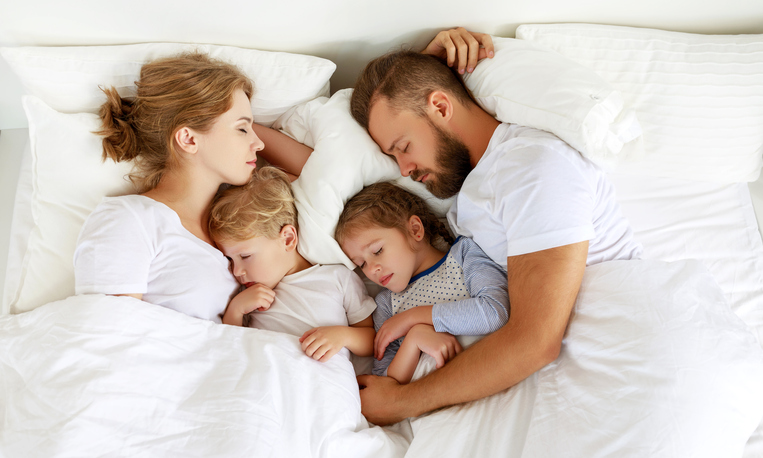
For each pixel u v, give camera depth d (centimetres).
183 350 93
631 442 80
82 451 78
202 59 115
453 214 121
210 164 110
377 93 112
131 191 115
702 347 85
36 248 113
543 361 91
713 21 128
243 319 117
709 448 80
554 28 124
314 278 118
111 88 113
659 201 131
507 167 98
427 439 93
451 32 120
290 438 86
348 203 119
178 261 106
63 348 85
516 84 107
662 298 90
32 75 114
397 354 107
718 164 130
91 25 115
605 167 100
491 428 92
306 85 124
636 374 84
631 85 125
